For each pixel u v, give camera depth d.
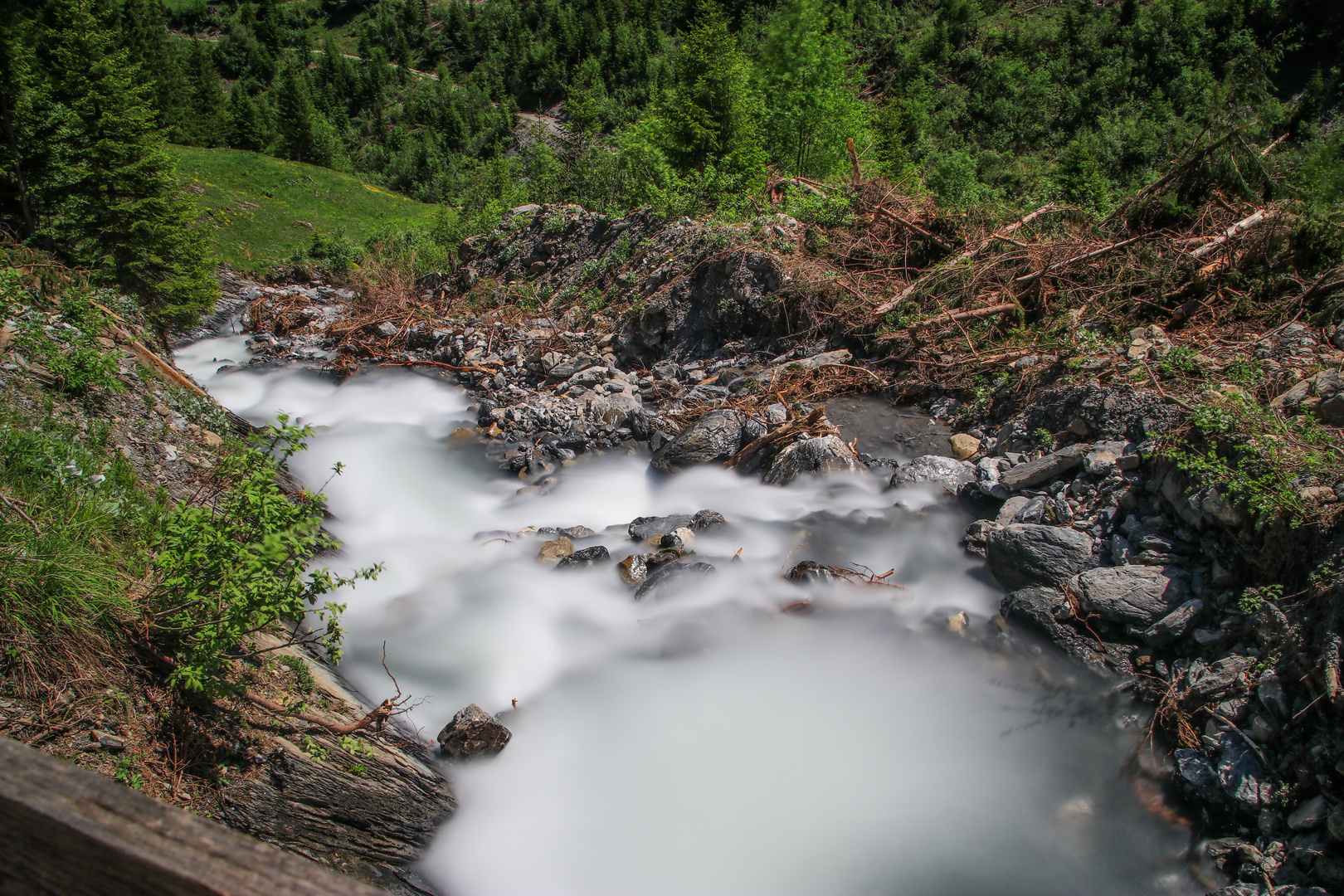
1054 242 13.59
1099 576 6.99
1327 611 5.27
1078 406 9.31
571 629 7.89
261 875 1.08
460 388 16.30
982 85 69.62
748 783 6.06
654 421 12.80
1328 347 9.04
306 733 4.86
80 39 18.67
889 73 77.19
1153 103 57.03
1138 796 5.66
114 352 7.47
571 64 124.00
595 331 16.89
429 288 25.61
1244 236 11.47
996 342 12.55
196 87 82.44
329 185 56.25
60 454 5.37
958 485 9.66
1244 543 6.41
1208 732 5.55
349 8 177.50
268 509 4.45
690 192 20.48
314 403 15.95
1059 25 74.06
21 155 18.41
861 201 16.38
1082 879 5.23
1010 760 6.17
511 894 5.05
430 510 10.69
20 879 1.21
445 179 82.88
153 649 4.49
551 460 12.24
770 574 8.63
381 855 4.80
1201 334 10.27
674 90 26.77
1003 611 7.46
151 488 6.09
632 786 6.00
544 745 6.32
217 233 40.56
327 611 7.21
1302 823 4.73
